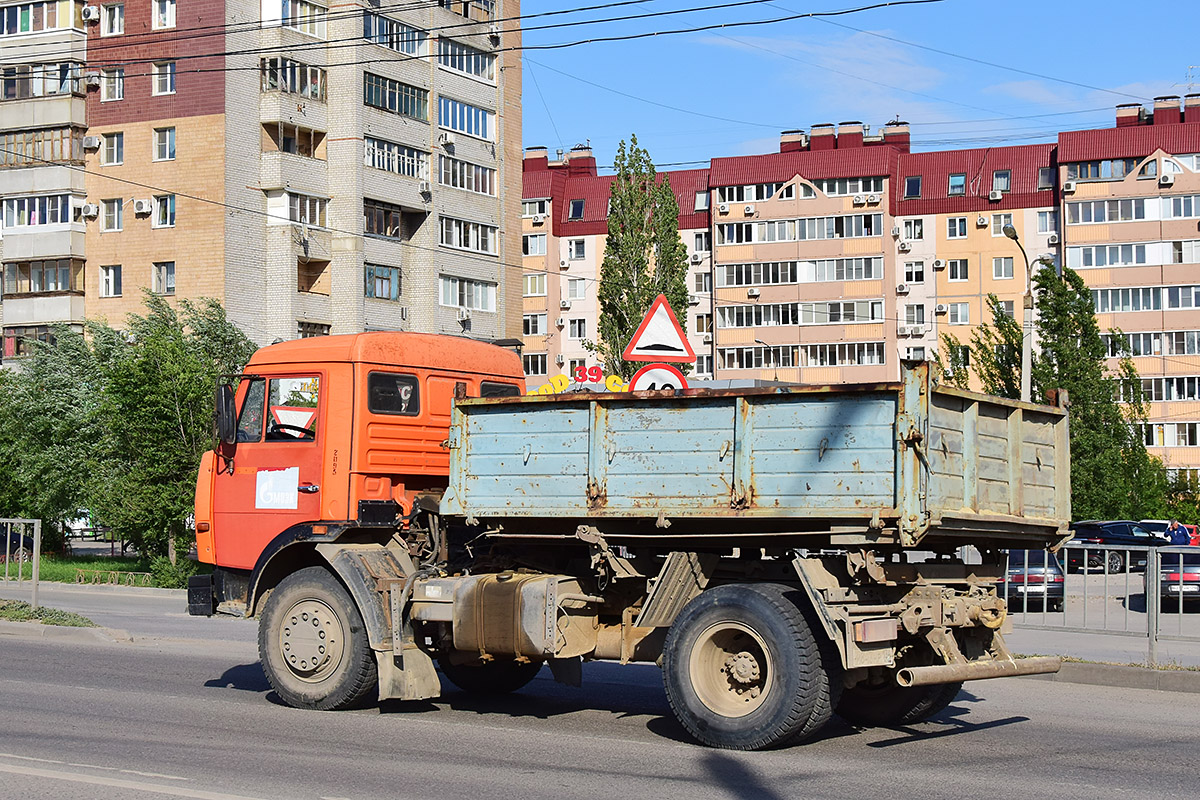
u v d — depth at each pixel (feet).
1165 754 29.76
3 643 52.49
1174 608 49.39
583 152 258.57
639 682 42.39
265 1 160.04
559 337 250.78
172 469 105.19
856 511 28.40
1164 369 212.02
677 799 24.49
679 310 171.94
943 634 30.71
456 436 34.09
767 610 29.27
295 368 37.60
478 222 182.50
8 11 166.50
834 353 227.61
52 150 163.94
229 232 155.74
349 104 164.45
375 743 30.45
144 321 132.05
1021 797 24.85
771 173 233.14
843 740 31.55
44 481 130.93
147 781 25.55
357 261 164.14
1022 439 32.32
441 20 177.37
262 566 36.58
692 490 30.50
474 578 33.65
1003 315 139.44
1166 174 213.66
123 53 161.99
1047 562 52.13
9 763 27.30
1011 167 228.84
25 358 138.72
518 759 28.55
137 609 79.15
